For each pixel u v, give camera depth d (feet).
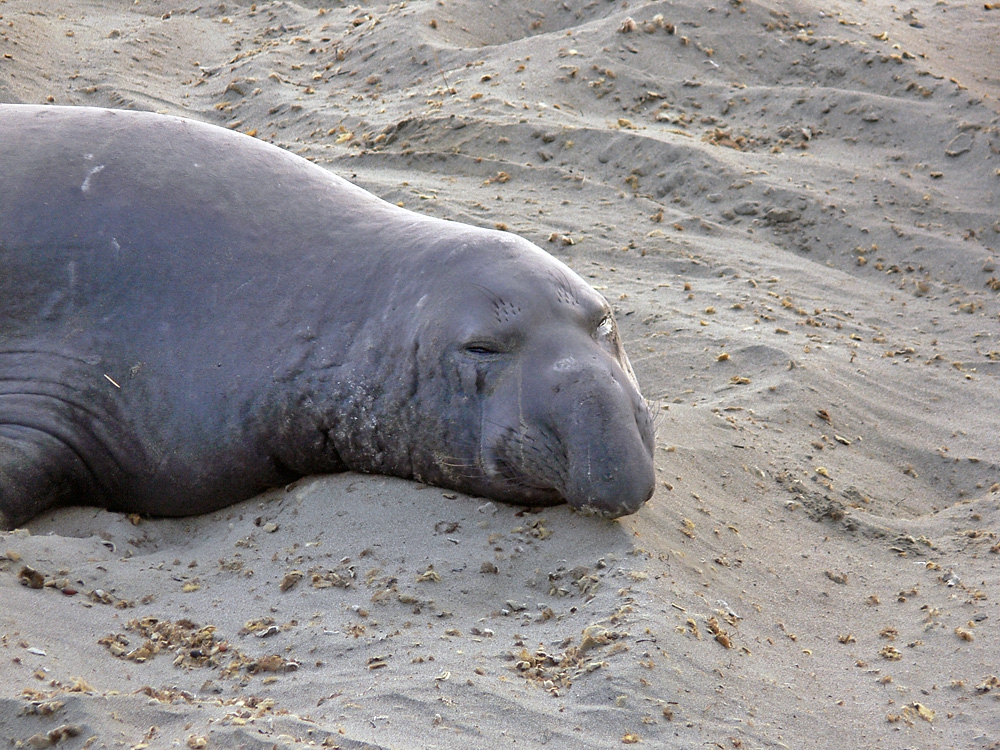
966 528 71.15
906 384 93.56
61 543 60.49
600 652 49.98
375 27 170.91
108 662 48.62
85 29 179.83
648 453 61.93
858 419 87.10
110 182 71.41
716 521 66.44
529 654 50.06
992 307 108.68
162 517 71.15
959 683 51.90
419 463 66.39
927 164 132.26
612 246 115.55
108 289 69.36
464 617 54.60
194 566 60.44
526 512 63.93
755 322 102.27
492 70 152.76
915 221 122.52
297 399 67.56
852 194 126.31
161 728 42.60
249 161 74.74
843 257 118.42
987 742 47.42
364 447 67.62
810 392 88.74
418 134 136.77
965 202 124.88
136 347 68.69
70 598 54.19
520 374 62.44
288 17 187.62
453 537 61.16
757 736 46.21
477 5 173.06
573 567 58.34
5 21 170.71
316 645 51.06
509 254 66.08
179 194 71.56
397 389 65.51
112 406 68.54
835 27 164.86
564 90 146.00
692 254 115.34
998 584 61.72
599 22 161.79
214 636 52.13
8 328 69.26
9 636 48.60
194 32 179.52
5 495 65.57
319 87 158.40
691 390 90.89
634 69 150.51
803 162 132.98
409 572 57.98
